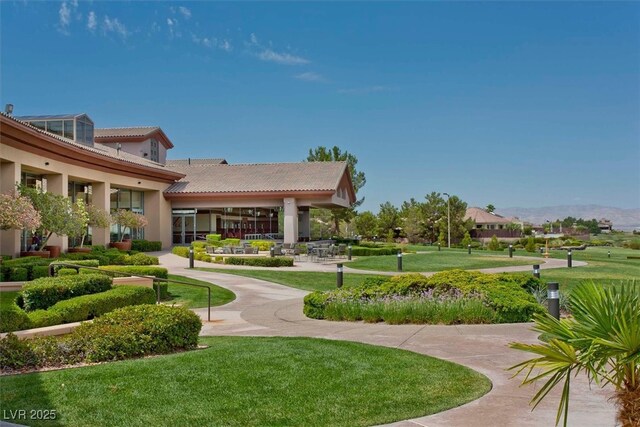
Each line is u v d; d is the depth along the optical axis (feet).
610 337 11.37
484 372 23.75
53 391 19.63
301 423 16.96
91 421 16.72
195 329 29.37
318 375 22.29
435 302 39.19
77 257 76.18
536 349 11.98
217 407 18.24
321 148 196.54
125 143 142.31
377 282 44.78
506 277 45.47
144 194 132.77
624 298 11.83
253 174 144.36
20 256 83.56
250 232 148.97
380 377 22.18
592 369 11.33
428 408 18.49
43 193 84.43
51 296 37.83
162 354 27.43
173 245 139.74
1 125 74.90
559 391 20.63
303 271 84.89
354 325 38.27
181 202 137.69
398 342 30.96
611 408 18.61
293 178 138.31
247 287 65.57
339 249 116.06
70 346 25.41
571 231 356.79
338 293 43.50
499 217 339.77
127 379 21.26
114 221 114.21
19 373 22.79
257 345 28.76
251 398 19.25
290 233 129.90
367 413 17.93
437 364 24.50
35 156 88.07
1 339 24.11
